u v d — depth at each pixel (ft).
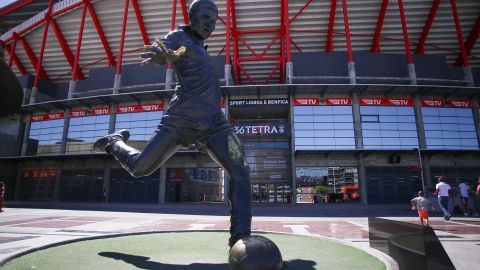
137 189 98.99
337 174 92.84
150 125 97.71
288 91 92.63
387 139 91.04
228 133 13.99
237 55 113.70
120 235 22.03
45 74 134.41
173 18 98.37
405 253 11.32
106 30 116.88
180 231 24.27
